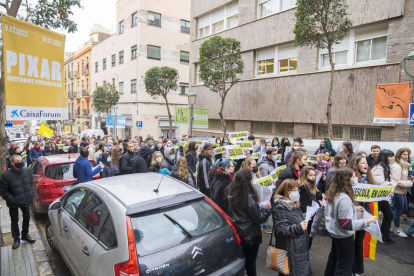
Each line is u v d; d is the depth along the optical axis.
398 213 5.70
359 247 4.02
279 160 8.13
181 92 30.52
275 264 3.43
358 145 8.34
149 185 3.81
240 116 16.70
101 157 8.07
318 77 12.58
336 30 9.67
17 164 5.25
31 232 6.07
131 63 28.83
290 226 3.28
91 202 3.72
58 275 4.52
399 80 10.03
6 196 5.18
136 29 27.94
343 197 3.43
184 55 30.70
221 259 3.21
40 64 4.84
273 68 15.08
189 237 3.09
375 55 11.02
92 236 3.35
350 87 11.42
